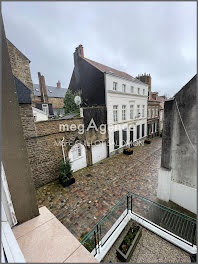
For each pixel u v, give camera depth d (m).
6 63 1.53
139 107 13.45
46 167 6.39
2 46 1.50
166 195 4.71
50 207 4.79
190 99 3.75
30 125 5.66
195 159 3.88
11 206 1.66
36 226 1.69
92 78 10.08
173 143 4.37
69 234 1.56
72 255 1.32
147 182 6.20
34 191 1.83
